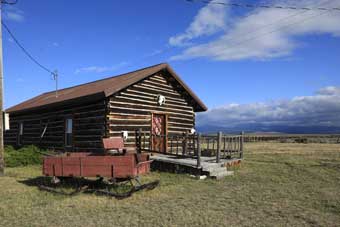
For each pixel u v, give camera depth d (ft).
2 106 47.06
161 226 23.95
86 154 40.73
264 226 24.06
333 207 29.17
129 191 33.30
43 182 40.81
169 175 45.47
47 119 69.62
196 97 68.18
